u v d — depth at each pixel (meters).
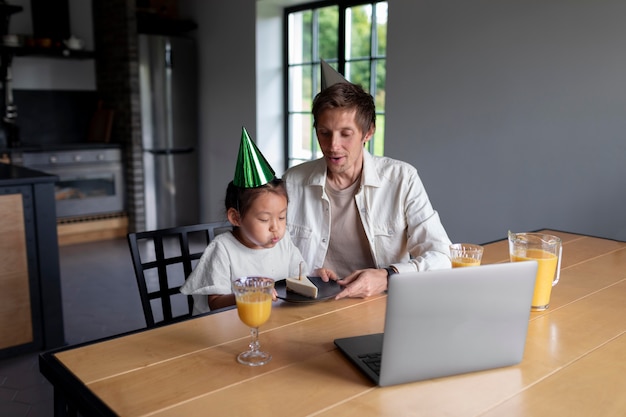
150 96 4.78
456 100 3.08
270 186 1.27
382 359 0.87
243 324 1.16
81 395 0.86
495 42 2.87
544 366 0.98
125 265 4.11
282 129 4.64
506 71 2.84
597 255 1.77
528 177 2.83
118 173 4.86
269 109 4.54
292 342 1.07
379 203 1.64
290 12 4.41
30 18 4.78
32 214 2.54
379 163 1.66
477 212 3.08
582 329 1.16
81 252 4.46
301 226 1.68
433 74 3.17
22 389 2.26
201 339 1.08
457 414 0.82
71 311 3.18
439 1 3.08
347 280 1.33
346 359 1.00
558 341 1.10
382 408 0.83
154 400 0.85
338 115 1.40
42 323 2.63
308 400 0.85
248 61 4.47
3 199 2.44
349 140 1.44
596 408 0.84
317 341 1.08
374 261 1.69
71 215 4.66
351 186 1.64
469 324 0.91
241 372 0.94
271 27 4.43
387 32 3.39
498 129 2.92
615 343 1.09
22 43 4.54
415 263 1.41
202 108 5.06
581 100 2.58
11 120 4.66
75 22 5.03
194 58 4.99
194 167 5.12
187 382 0.91
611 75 2.46
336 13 4.05
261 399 0.85
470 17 2.96
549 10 2.64
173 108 4.91
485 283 0.90
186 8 5.07
